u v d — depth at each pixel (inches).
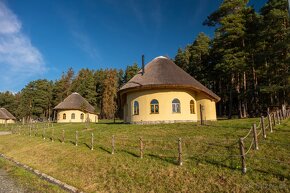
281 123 781.3
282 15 1376.7
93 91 3521.2
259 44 1563.7
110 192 456.1
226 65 1588.3
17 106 4323.3
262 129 613.0
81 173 572.7
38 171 649.6
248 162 462.6
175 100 1094.4
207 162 495.2
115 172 531.8
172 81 1057.5
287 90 1412.4
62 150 784.9
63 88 3745.1
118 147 699.4
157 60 1214.3
